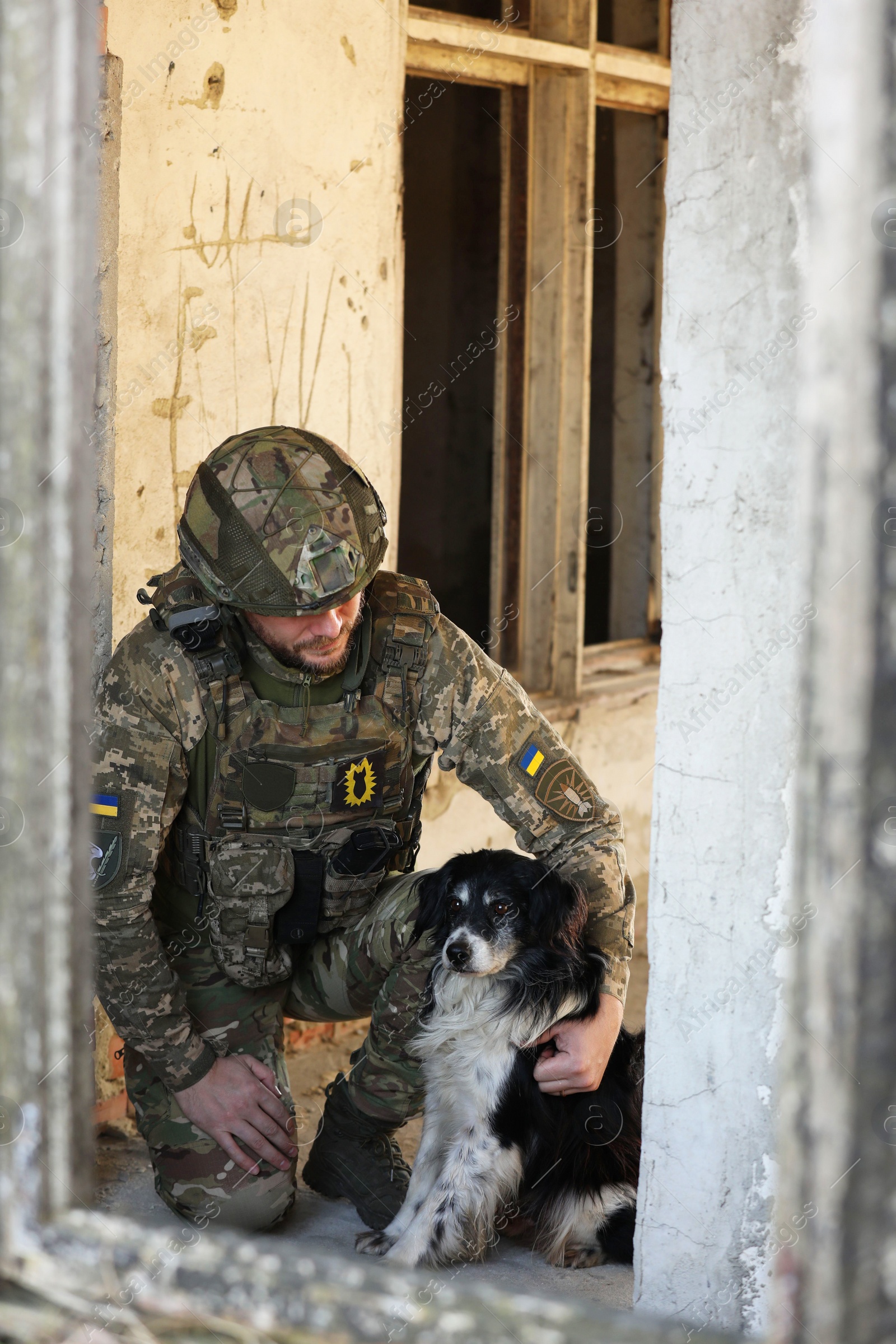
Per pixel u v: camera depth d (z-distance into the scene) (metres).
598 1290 2.29
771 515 1.61
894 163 0.94
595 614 5.52
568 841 2.51
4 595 1.18
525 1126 2.36
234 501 2.15
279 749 2.25
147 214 2.91
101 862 2.16
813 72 1.39
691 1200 1.76
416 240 5.99
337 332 3.46
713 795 1.68
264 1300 1.20
